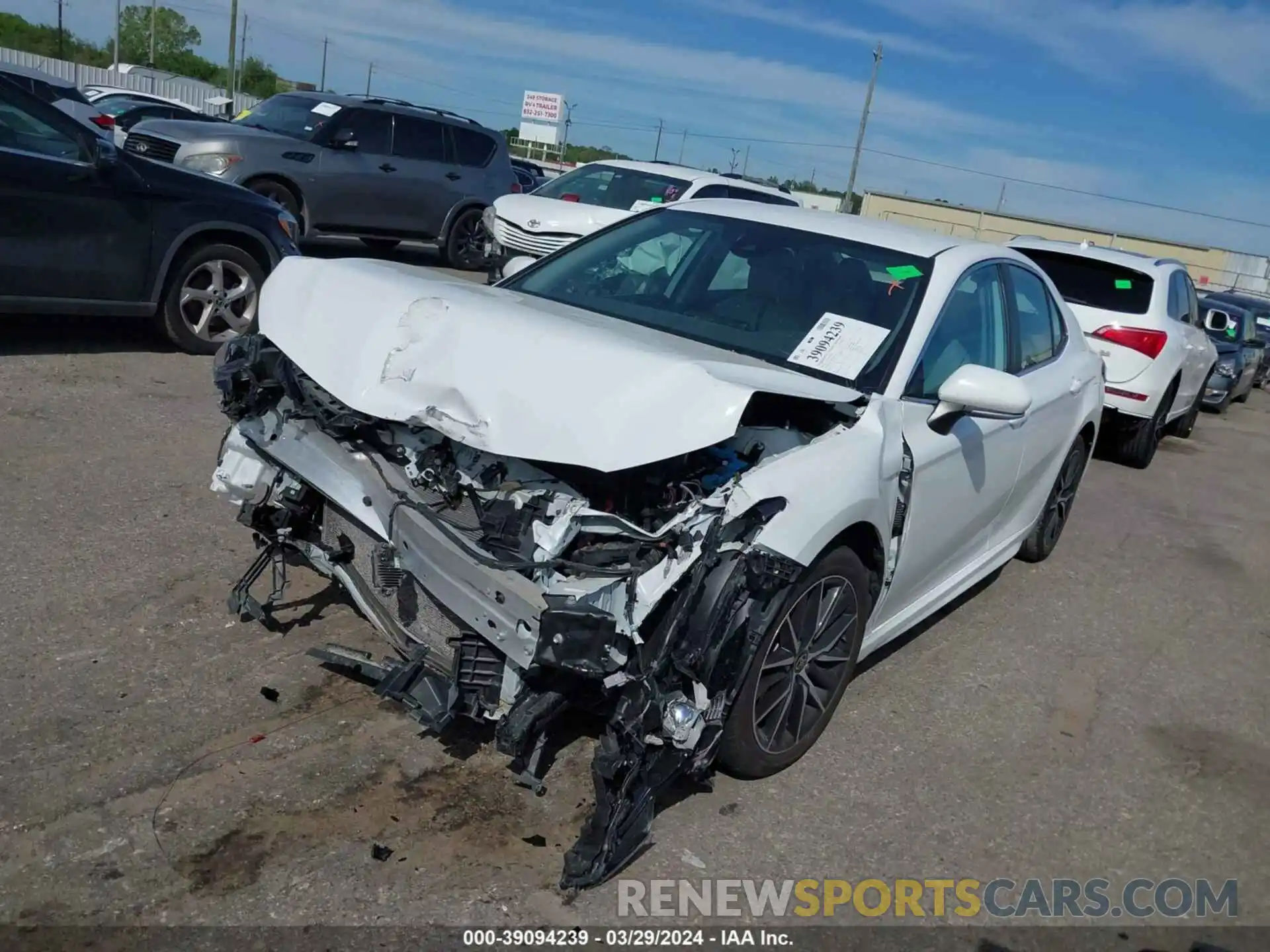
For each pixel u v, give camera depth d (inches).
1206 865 141.3
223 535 192.9
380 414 129.8
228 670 150.8
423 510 124.6
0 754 127.2
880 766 152.9
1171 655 212.2
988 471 177.6
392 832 122.3
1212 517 334.0
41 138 274.7
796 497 124.2
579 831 126.0
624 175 500.1
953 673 188.1
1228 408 662.5
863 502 133.3
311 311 146.9
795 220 180.9
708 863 125.6
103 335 327.3
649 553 118.0
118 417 249.9
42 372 278.1
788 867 127.4
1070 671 197.0
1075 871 136.0
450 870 117.4
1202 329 465.4
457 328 134.1
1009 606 225.8
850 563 140.9
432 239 566.3
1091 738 171.9
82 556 178.2
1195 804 156.3
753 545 119.0
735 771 140.1
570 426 119.3
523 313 138.5
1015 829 143.1
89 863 112.4
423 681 125.0
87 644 152.7
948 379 149.0
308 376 143.9
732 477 124.3
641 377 122.1
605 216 456.1
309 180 506.3
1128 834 146.1
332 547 144.6
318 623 166.2
